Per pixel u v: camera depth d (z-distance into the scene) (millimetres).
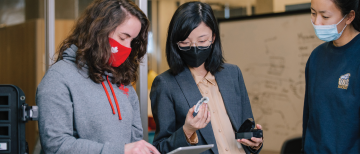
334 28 1214
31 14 3418
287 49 3330
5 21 3453
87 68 1086
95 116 1033
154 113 1356
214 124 1276
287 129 3336
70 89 1012
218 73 1379
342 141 1213
